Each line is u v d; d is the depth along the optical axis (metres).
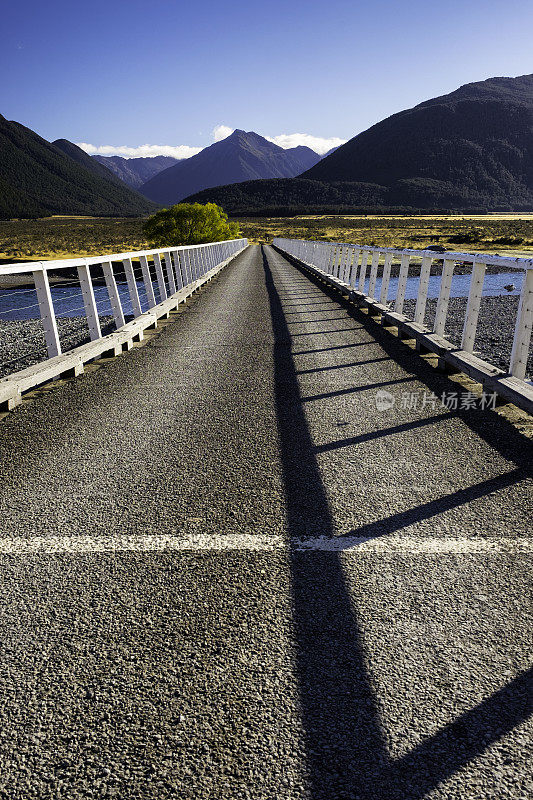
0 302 27.78
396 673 1.92
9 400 5.21
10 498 3.31
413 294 22.73
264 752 1.62
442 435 4.29
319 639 2.08
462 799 1.48
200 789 1.52
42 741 1.68
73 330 14.82
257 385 5.95
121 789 1.53
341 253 16.69
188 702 1.81
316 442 4.19
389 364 6.87
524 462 3.72
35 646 2.07
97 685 1.88
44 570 2.54
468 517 2.96
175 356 7.66
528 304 4.84
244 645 2.05
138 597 2.34
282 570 2.52
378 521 2.94
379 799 1.48
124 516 3.05
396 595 2.33
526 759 1.59
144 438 4.35
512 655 1.99
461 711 1.76
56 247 59.59
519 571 2.48
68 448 4.16
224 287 18.05
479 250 43.81
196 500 3.23
